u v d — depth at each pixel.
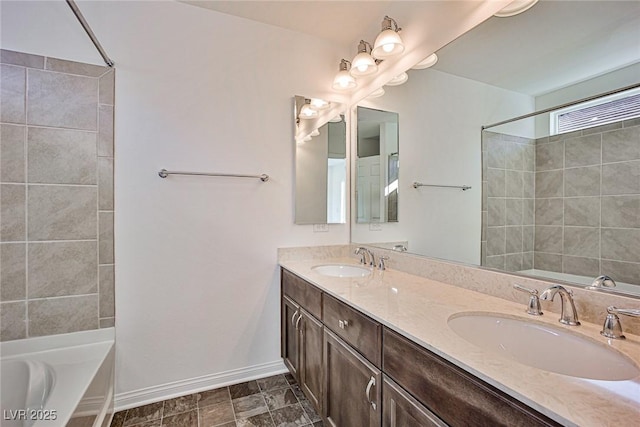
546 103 1.18
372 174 2.23
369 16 2.08
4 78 1.58
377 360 1.12
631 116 0.95
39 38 1.64
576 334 0.94
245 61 2.10
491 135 1.40
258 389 2.01
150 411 1.77
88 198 1.73
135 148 1.83
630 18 0.95
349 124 2.47
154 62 1.87
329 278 1.73
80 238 1.72
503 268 1.34
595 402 0.60
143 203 1.85
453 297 1.34
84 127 1.72
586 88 1.06
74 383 1.37
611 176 0.99
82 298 1.72
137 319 1.84
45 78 1.65
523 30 1.26
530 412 0.62
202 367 2.00
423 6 1.75
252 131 2.12
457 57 1.55
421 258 1.78
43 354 1.61
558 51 1.14
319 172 2.35
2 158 1.58
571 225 1.10
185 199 1.95
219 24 2.03
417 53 1.80
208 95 2.00
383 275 1.82
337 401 1.42
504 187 1.33
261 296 2.17
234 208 2.08
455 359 0.79
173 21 1.91
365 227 2.30
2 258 1.59
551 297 1.03
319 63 2.33
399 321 1.05
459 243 1.55
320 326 1.59
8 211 1.59
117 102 1.79
